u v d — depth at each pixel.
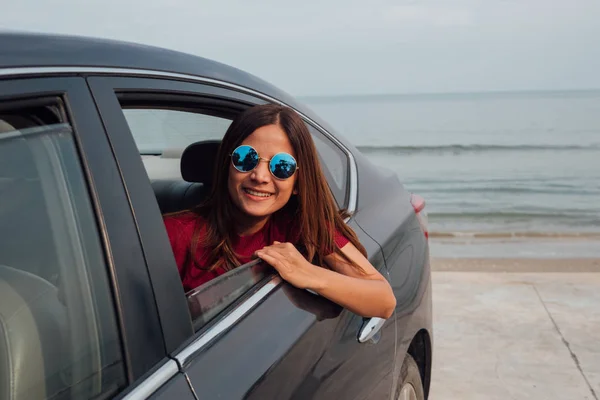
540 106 76.19
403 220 2.43
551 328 4.38
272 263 1.57
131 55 1.39
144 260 1.19
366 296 1.69
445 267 8.03
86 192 1.13
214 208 1.75
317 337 1.57
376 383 1.93
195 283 1.70
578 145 33.31
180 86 1.53
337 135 2.39
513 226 13.74
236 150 1.63
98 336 1.09
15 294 1.03
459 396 3.48
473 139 40.00
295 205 1.84
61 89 1.13
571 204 17.61
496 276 5.72
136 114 1.94
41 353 1.03
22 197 1.05
